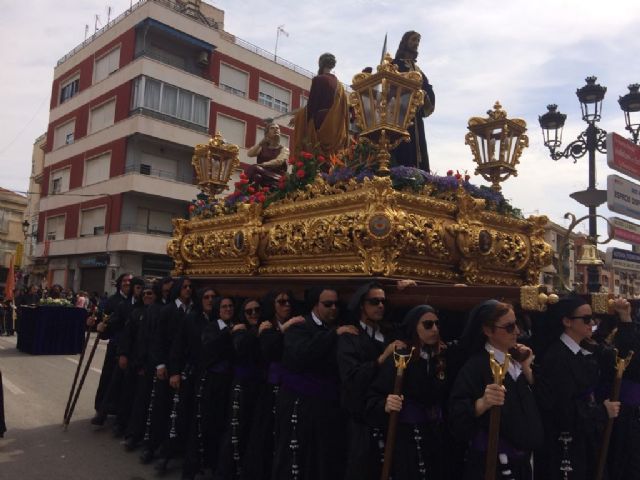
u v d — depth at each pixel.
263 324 4.43
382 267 3.90
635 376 3.93
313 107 6.59
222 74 29.73
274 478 3.94
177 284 5.93
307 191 4.88
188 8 29.44
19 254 32.84
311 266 4.60
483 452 3.04
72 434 6.73
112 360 7.47
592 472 3.48
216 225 6.36
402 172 4.36
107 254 26.77
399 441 3.31
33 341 13.58
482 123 5.70
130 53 27.45
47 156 32.66
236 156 8.08
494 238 4.61
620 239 7.79
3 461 5.60
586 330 3.40
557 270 6.41
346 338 3.61
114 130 27.36
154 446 5.60
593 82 8.66
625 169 7.74
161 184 26.86
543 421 3.46
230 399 4.91
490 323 3.04
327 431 3.91
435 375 3.34
